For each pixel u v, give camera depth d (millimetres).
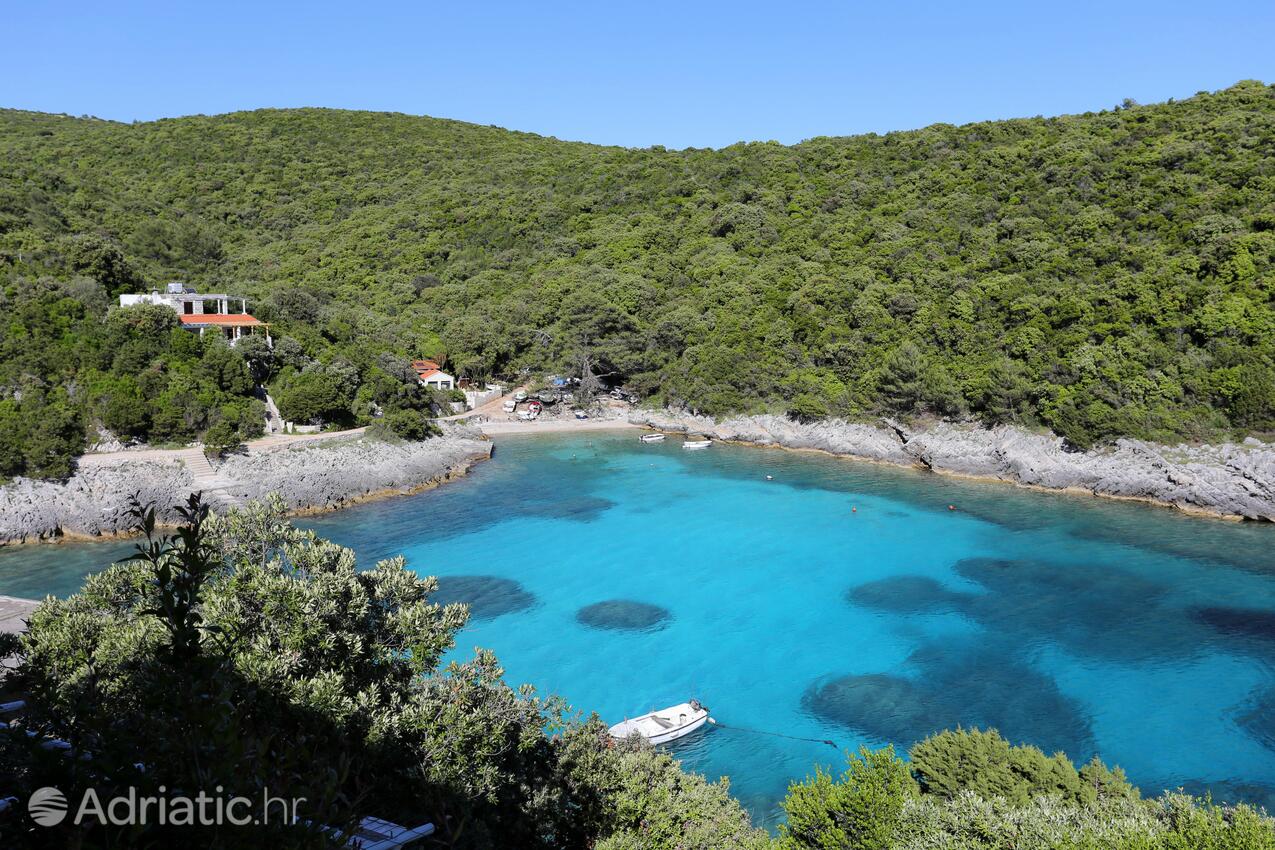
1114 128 134375
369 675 22453
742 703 43125
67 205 140000
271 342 99938
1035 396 93188
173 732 8141
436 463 93062
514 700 25578
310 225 174875
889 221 133375
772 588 59062
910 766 31500
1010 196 126812
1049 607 55500
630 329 136500
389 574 25328
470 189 184875
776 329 121625
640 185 179500
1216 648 48969
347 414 98562
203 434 83125
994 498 84250
